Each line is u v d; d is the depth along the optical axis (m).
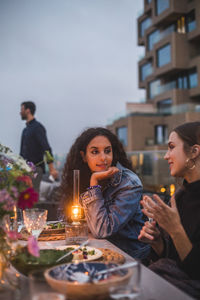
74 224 1.43
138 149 28.41
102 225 1.64
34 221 1.40
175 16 26.67
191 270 1.15
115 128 31.38
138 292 0.81
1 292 0.81
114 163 2.02
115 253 1.28
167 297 0.88
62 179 2.17
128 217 1.69
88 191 1.72
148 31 30.78
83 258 1.19
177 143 1.36
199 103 26.61
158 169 6.36
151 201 1.17
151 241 1.47
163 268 1.27
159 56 28.19
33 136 4.58
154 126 28.69
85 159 2.04
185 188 1.35
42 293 0.75
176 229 1.15
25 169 1.05
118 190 1.78
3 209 1.02
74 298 0.81
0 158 1.04
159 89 29.28
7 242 1.05
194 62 25.44
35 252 0.93
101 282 0.79
